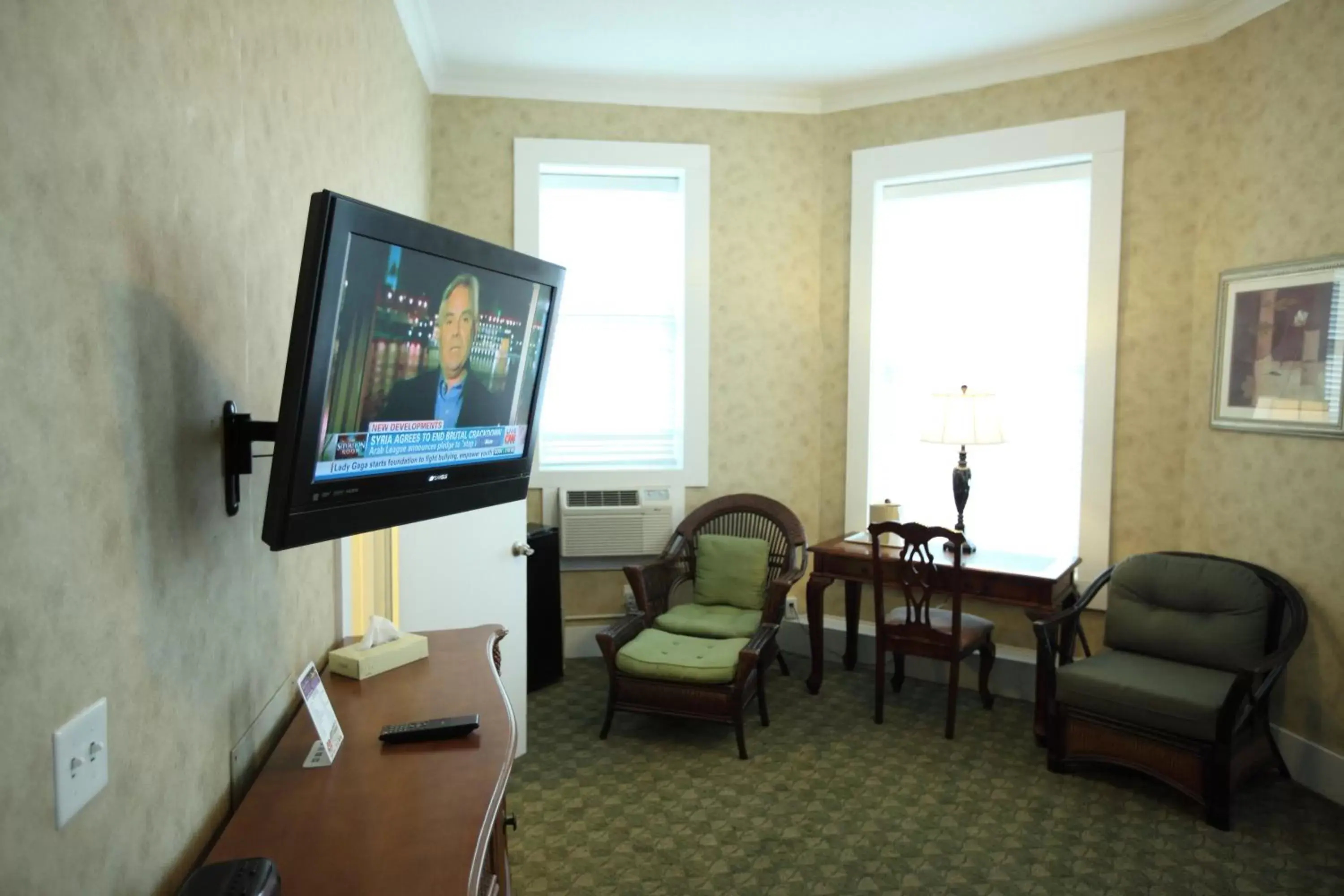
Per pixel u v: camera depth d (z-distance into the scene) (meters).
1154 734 2.82
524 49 3.71
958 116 3.96
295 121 1.77
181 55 1.21
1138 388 3.60
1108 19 3.41
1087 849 2.58
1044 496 3.87
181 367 1.23
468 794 1.36
